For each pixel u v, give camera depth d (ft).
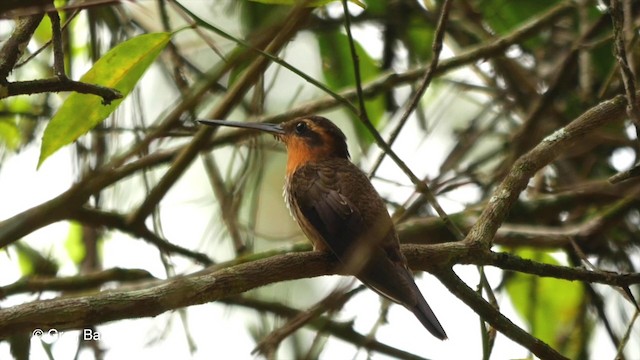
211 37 38.50
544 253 38.78
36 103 38.50
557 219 40.27
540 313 38.09
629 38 32.17
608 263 38.55
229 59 29.76
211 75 31.22
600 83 41.19
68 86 20.06
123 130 34.27
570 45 41.47
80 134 23.77
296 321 32.14
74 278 33.78
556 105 40.11
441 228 35.32
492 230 26.63
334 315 34.81
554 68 40.98
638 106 24.58
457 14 40.19
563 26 42.06
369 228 27.89
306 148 33.24
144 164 33.47
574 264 36.99
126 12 36.50
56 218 30.25
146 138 31.12
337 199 30.04
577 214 40.75
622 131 39.34
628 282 25.91
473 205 37.37
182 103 30.81
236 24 39.60
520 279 38.27
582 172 40.75
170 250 34.45
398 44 41.16
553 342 37.78
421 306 25.77
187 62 37.55
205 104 36.47
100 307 20.34
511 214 38.01
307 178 31.53
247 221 40.19
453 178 37.70
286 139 33.94
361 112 25.58
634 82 24.14
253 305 35.04
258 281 23.71
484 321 26.30
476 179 38.37
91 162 34.94
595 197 38.19
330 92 25.27
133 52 23.36
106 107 23.61
